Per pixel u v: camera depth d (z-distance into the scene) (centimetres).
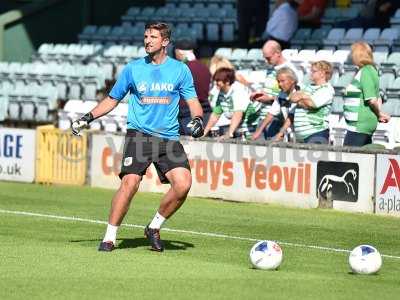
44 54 5388
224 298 1825
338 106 4047
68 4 5856
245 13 4938
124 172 2327
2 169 3994
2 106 5097
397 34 4469
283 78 3428
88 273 2036
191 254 2338
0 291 1852
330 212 3178
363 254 2116
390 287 1975
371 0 4700
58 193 3578
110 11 5875
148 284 1939
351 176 3177
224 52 4650
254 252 2139
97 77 4947
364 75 3272
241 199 3397
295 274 2095
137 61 2350
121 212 2325
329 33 4666
